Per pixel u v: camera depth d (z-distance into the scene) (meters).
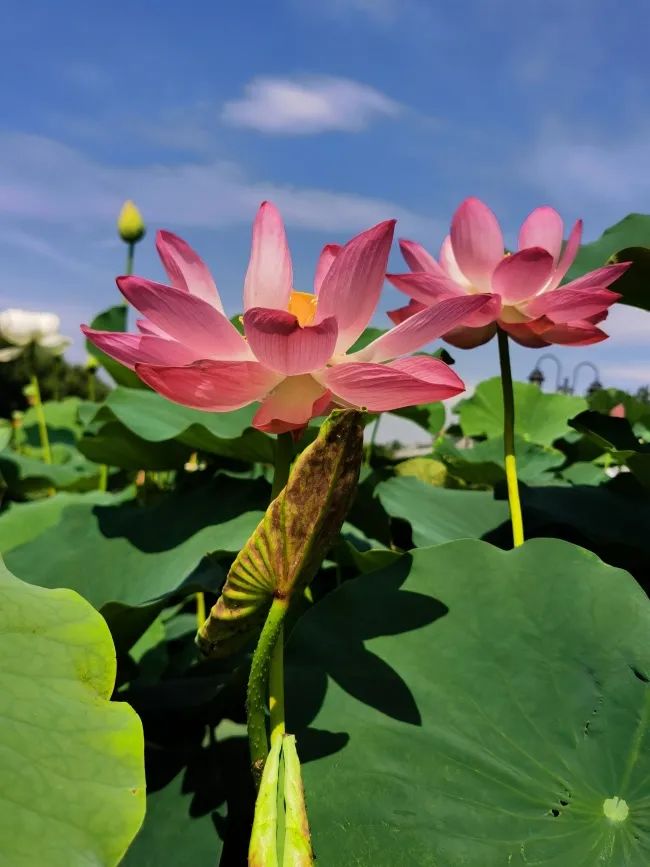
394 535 1.00
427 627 0.51
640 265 0.68
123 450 0.95
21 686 0.34
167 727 0.62
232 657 0.82
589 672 0.47
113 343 0.46
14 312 1.89
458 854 0.38
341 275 0.44
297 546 0.38
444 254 0.74
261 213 0.48
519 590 0.52
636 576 0.77
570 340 0.65
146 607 0.61
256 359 0.46
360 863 0.38
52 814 0.29
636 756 0.43
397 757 0.43
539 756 0.44
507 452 0.68
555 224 0.70
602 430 0.75
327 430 0.36
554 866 0.37
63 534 0.83
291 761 0.34
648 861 0.37
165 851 0.48
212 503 0.79
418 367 0.46
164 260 0.50
